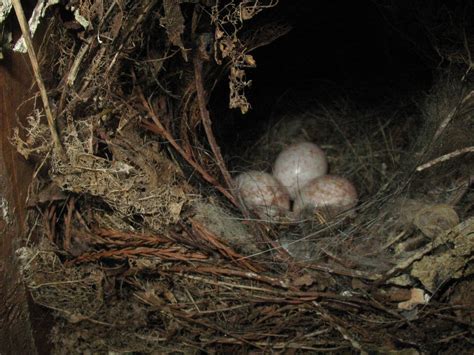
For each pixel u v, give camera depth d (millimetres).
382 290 89
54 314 98
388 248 100
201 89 96
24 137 86
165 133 95
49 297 94
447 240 85
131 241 89
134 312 94
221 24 91
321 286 89
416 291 87
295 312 91
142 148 92
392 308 88
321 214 118
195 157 102
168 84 104
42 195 88
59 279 92
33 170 89
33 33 83
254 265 90
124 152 89
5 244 85
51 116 80
